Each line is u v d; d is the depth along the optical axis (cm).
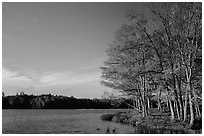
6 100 11044
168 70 1919
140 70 2122
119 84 2638
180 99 2142
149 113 2984
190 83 1850
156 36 2034
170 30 1977
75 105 12075
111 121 3062
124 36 2150
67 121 3422
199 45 1869
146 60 2241
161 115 2914
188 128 1841
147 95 2702
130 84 2634
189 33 1869
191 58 1852
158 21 2012
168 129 1942
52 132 2161
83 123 2959
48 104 11744
